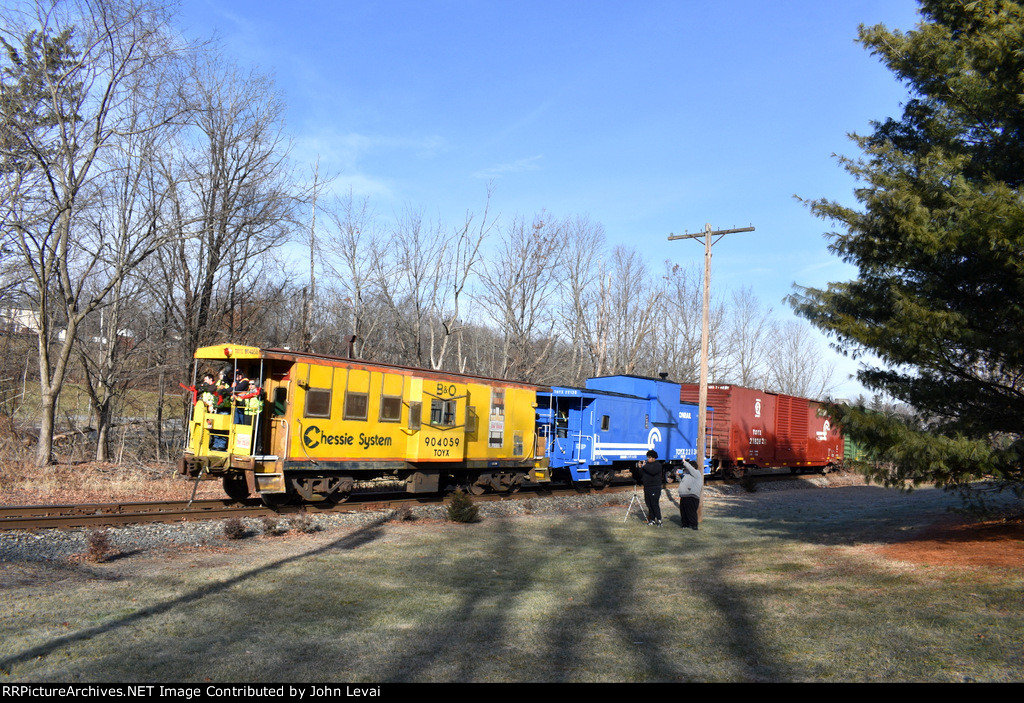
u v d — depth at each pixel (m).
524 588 9.39
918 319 9.44
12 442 20.73
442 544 12.42
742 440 26.67
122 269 20.03
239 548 11.21
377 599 8.50
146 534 11.31
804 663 6.07
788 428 30.44
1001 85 9.76
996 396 10.34
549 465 20.31
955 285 10.09
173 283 22.88
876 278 10.73
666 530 15.05
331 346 34.88
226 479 15.44
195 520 12.67
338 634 7.08
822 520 16.67
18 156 18.55
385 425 15.52
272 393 14.22
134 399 24.33
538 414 20.59
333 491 15.03
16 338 27.42
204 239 22.62
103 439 21.36
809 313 11.62
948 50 10.43
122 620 7.16
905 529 13.81
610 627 7.44
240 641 6.71
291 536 12.43
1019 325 9.48
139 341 23.83
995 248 8.77
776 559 11.23
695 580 9.88
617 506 19.47
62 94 18.72
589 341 44.38
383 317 35.28
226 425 14.23
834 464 34.12
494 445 18.30
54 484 16.83
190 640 6.66
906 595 8.10
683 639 6.95
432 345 34.66
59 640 6.46
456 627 7.42
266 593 8.52
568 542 13.25
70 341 19.52
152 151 20.95
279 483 13.69
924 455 9.30
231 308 24.42
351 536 12.71
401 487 19.67
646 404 23.66
